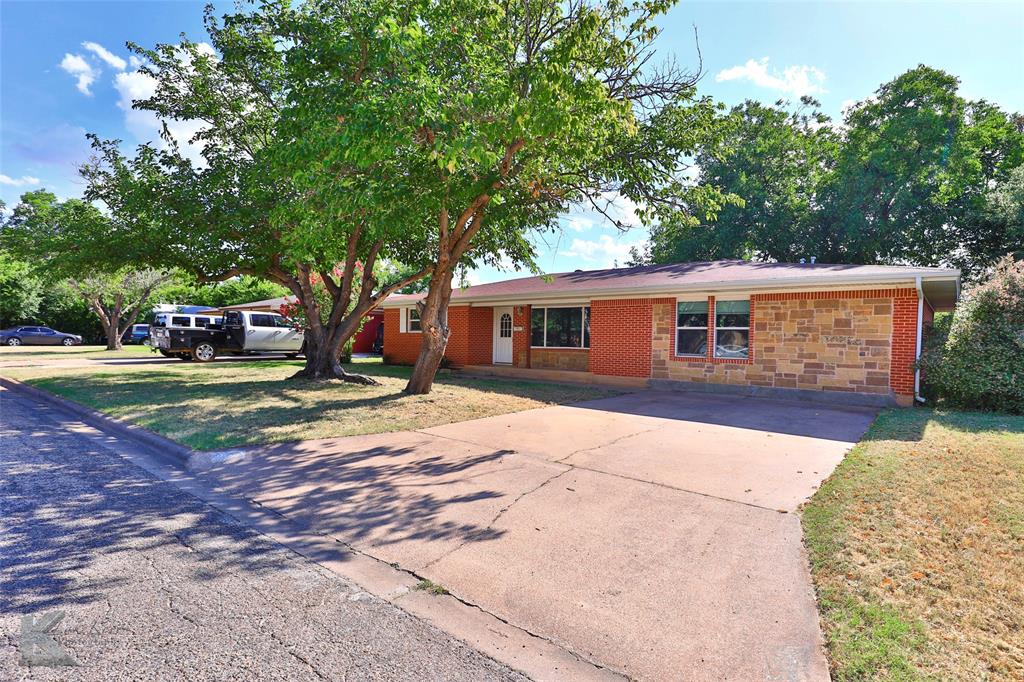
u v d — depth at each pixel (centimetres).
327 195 812
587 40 738
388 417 892
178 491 533
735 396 1215
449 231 1098
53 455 653
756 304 1248
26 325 3647
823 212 2356
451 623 306
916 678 249
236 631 291
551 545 409
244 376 1468
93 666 256
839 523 435
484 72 757
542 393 1227
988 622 295
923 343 1109
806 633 293
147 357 2247
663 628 300
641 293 1377
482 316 1888
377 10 766
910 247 2322
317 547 408
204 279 1328
